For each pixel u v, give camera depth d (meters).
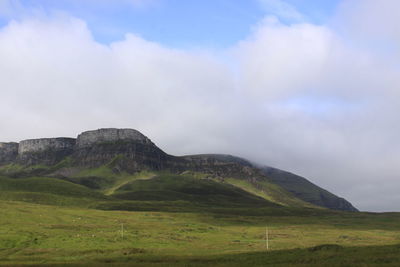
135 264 94.94
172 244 137.62
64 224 183.00
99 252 115.38
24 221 185.75
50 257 107.94
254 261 97.31
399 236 182.12
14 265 93.75
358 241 159.12
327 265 88.50
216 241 150.50
